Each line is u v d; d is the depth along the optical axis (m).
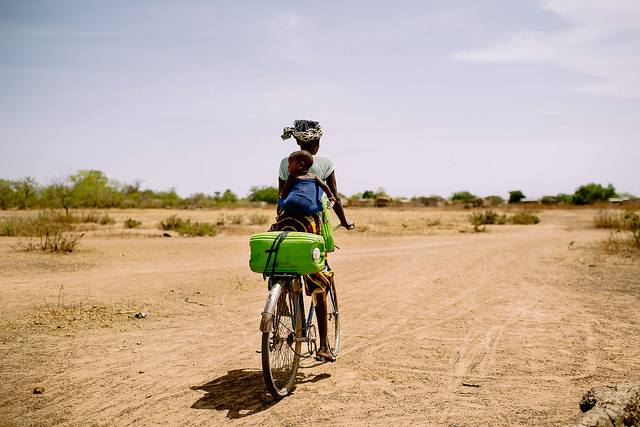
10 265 10.70
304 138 4.11
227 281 9.19
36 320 5.91
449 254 14.52
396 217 45.91
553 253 14.47
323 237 4.18
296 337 3.80
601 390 3.22
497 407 3.43
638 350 4.81
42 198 43.31
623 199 91.44
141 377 4.09
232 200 84.75
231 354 4.77
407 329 5.80
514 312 6.66
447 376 4.12
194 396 3.67
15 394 3.68
